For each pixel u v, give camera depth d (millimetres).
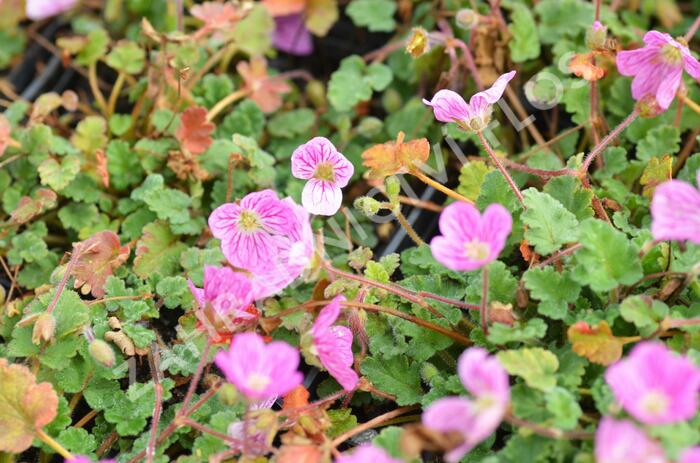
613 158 318
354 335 292
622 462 233
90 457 279
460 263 251
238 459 275
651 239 276
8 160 326
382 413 296
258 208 286
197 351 288
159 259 315
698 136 313
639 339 268
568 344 273
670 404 238
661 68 300
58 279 298
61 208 331
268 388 253
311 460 265
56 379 287
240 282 271
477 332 279
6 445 272
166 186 334
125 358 292
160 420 287
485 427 229
